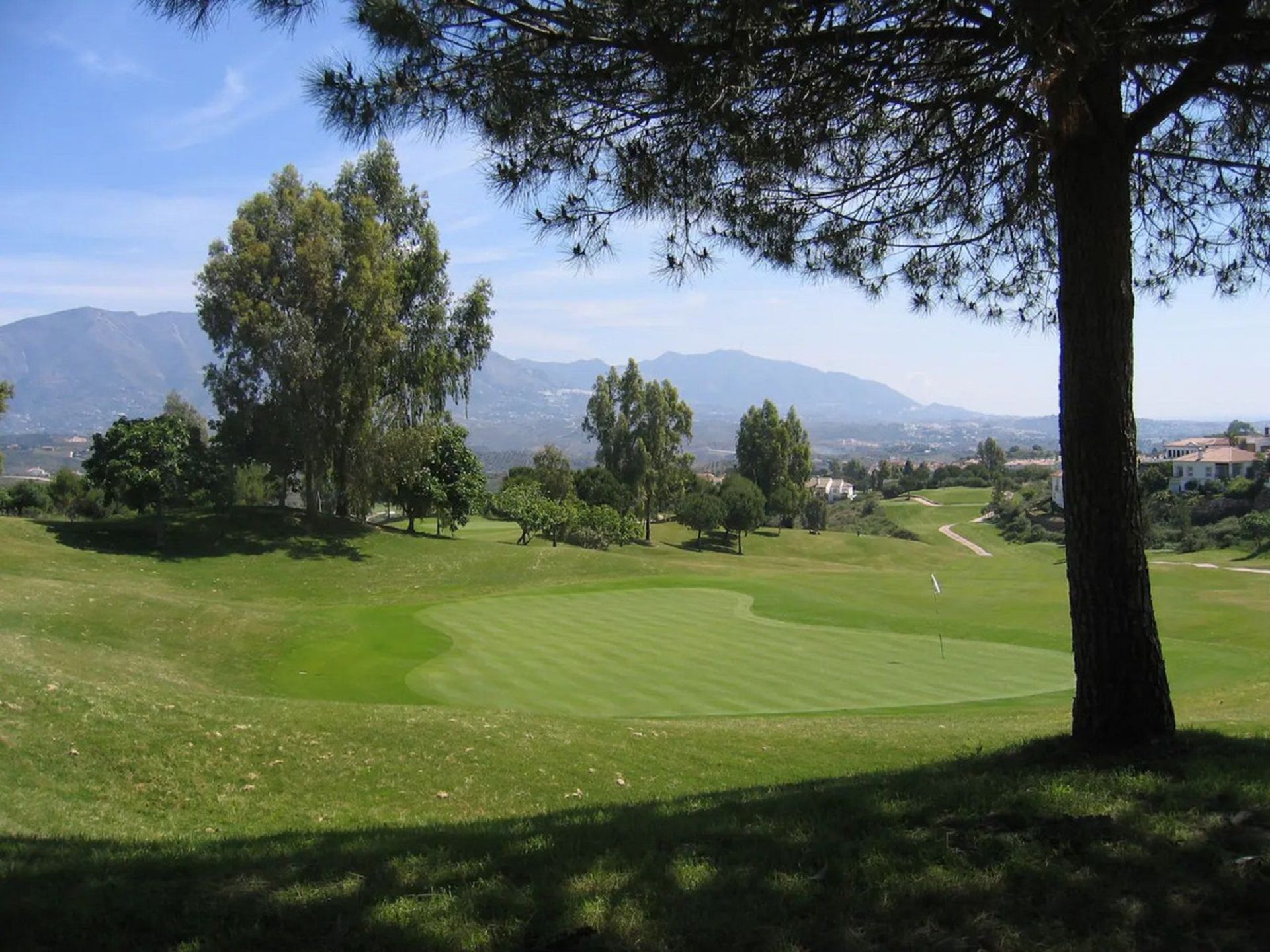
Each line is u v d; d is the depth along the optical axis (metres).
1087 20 5.18
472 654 18.58
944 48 6.12
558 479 71.94
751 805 6.38
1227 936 3.88
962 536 85.31
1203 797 5.42
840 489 154.62
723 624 23.14
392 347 38.47
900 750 10.84
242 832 7.71
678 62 5.89
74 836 6.81
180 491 34.72
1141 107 6.47
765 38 5.75
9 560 29.05
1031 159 7.41
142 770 8.92
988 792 5.87
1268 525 51.69
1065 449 6.54
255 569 33.47
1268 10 5.77
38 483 60.59
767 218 7.61
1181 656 19.41
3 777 8.17
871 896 4.43
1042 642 21.28
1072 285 6.38
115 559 32.19
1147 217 8.16
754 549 74.19
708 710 14.55
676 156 6.68
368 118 6.05
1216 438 87.00
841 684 16.56
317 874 5.05
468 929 4.25
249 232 35.88
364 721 10.99
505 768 9.79
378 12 5.77
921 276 8.52
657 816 6.46
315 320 36.94
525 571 35.84
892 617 24.84
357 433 38.50
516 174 6.51
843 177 7.50
